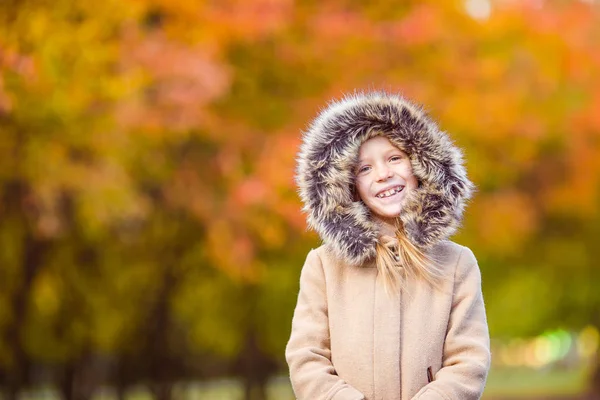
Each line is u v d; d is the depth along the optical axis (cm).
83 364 2484
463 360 427
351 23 1410
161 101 1256
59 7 1152
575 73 1680
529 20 1619
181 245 2005
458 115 1546
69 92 1160
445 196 431
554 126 1719
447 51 1544
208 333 2912
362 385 432
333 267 450
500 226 1819
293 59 1392
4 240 1767
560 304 3247
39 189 1295
